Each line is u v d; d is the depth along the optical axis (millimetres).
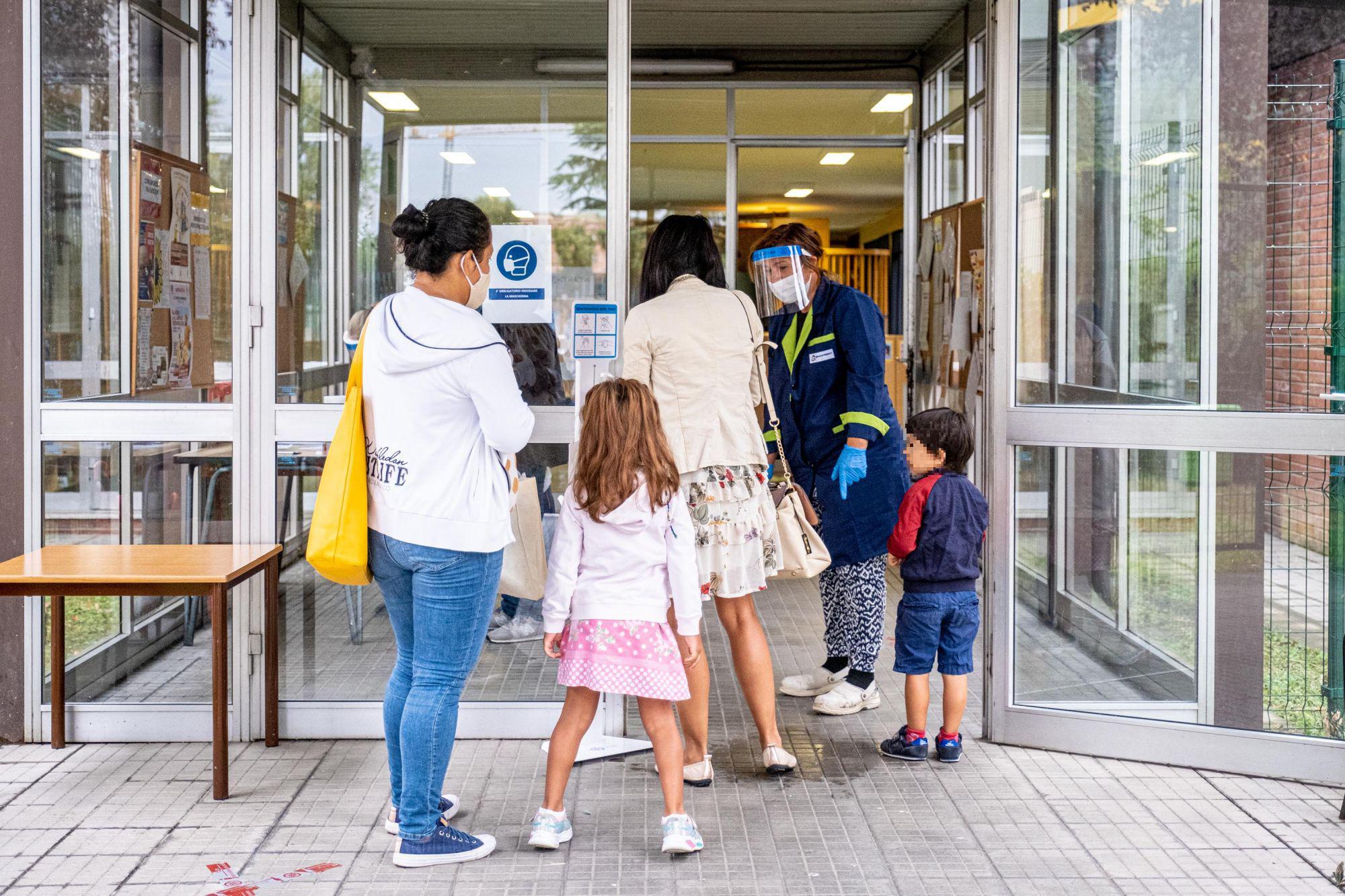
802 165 9102
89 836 3039
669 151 7957
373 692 3855
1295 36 3545
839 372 4094
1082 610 3717
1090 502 3693
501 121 3799
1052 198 3684
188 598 3795
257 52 3738
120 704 3812
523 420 2793
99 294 3771
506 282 3807
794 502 3557
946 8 6762
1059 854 2961
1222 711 3613
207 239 3768
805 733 3916
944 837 3061
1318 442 3479
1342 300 3539
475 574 2820
